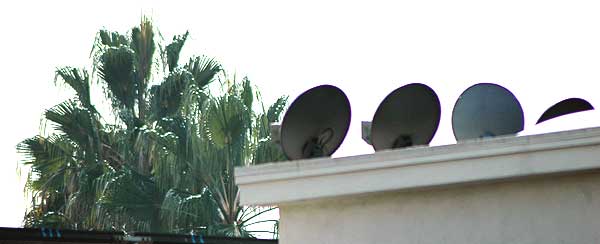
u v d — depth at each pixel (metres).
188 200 24.39
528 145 7.83
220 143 25.41
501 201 8.08
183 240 12.16
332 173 8.21
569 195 7.96
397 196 8.28
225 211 25.17
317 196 8.23
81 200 25.83
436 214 8.19
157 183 25.55
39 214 26.80
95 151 27.31
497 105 9.86
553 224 7.96
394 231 8.25
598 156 7.72
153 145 26.09
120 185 25.09
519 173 7.84
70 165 26.91
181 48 29.66
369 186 8.14
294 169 8.29
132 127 28.11
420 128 9.08
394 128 9.02
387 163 8.09
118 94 28.67
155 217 25.22
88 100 28.50
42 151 26.89
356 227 8.34
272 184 8.34
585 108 9.13
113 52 28.50
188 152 26.00
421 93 9.05
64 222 25.72
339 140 8.80
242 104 25.59
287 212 8.52
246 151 25.52
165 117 28.12
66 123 27.16
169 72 28.83
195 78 28.41
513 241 8.02
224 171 25.36
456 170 7.97
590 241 7.89
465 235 8.12
